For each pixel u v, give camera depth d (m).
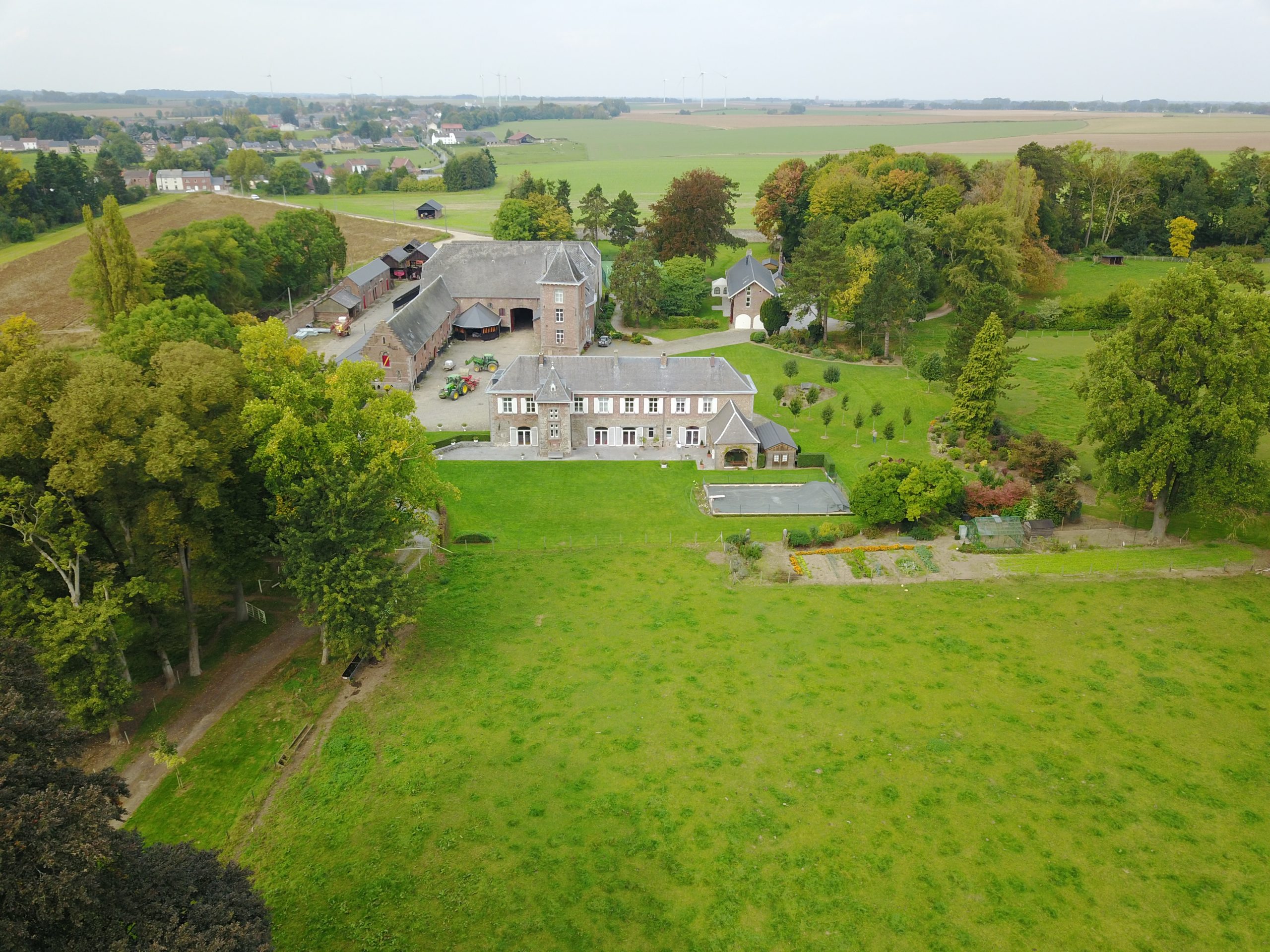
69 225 195.50
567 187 199.25
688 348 126.94
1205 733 47.06
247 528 56.25
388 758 46.41
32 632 44.69
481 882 38.47
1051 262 143.62
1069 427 93.12
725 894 37.69
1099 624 57.41
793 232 172.88
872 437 94.31
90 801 26.81
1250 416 61.25
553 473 86.62
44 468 46.28
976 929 35.78
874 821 41.59
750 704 50.31
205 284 125.56
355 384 59.50
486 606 61.50
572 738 47.69
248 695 52.16
